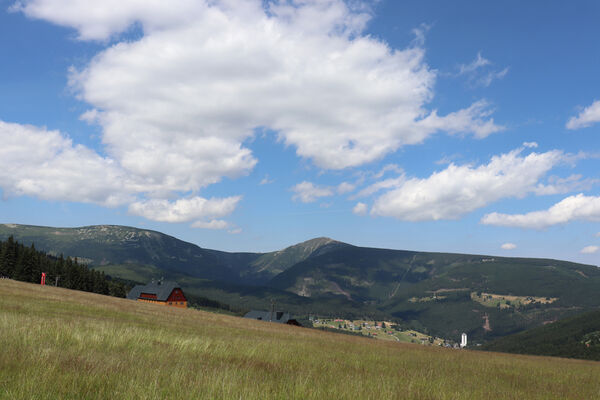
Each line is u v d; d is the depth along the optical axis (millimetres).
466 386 12039
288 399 7418
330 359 16266
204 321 45750
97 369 7648
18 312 23188
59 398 5824
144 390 6672
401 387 10086
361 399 7996
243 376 9062
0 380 6234
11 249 124875
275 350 16578
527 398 11047
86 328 14438
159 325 29469
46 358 8031
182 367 8984
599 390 13883
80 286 139500
